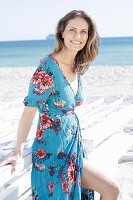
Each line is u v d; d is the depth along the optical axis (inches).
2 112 177.8
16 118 182.7
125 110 199.9
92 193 94.0
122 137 192.2
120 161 185.3
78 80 99.0
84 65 106.8
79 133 92.5
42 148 86.9
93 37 101.7
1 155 100.0
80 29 95.9
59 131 86.7
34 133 143.9
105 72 673.0
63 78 89.7
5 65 1861.5
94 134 142.4
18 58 2246.6
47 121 88.5
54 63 89.9
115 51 2544.3
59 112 88.7
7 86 501.4
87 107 180.2
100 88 446.0
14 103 198.1
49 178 84.4
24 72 741.9
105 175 87.4
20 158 84.0
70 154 86.0
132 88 438.3
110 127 156.6
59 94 88.7
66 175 83.7
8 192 89.1
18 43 5418.3
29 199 105.4
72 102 90.7
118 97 223.6
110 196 86.0
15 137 133.0
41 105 88.7
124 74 624.1
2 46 4365.2
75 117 92.7
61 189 83.0
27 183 99.3
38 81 88.2
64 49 96.6
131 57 1994.3
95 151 145.9
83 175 87.9
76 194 84.7
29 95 89.4
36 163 87.6
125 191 145.0
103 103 214.1
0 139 128.3
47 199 84.1
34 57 2276.1
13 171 79.3
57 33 97.7
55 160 84.7
